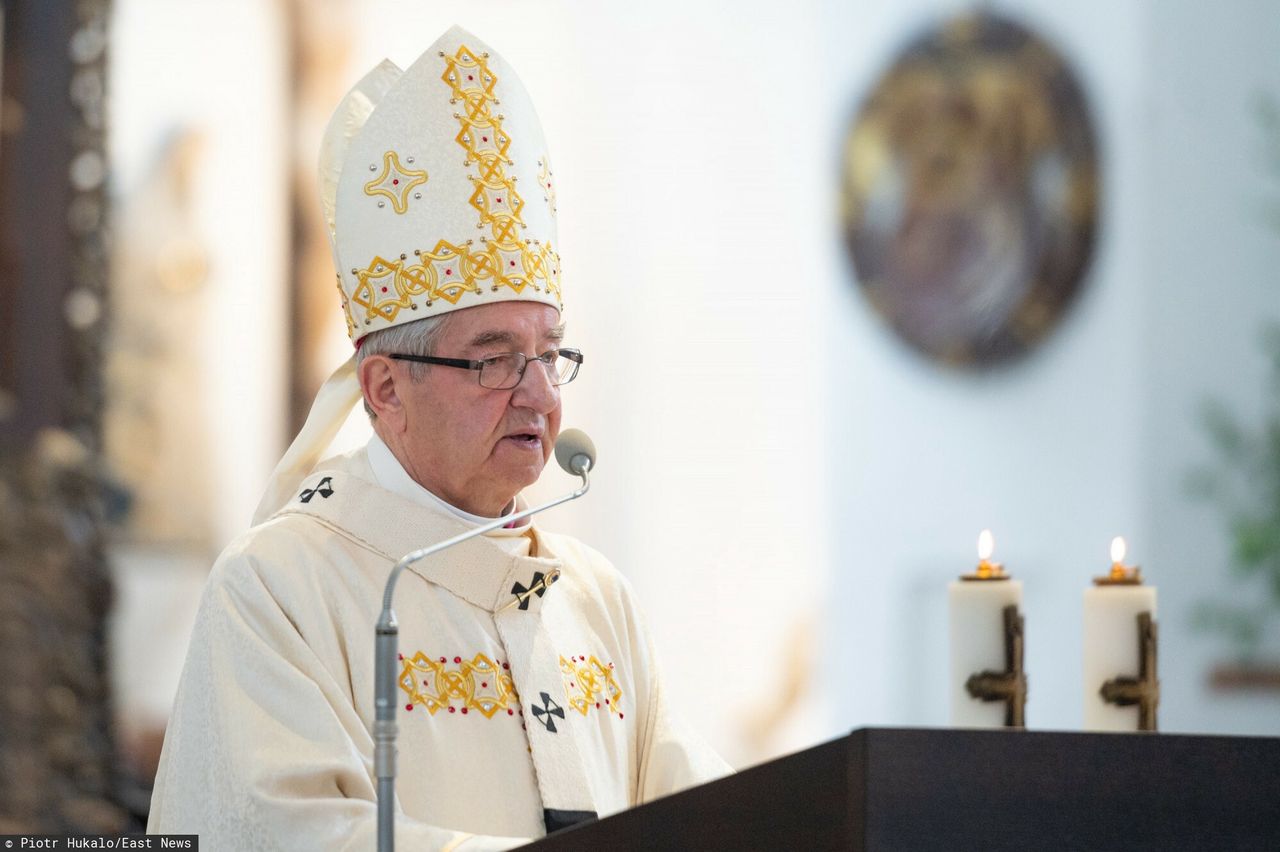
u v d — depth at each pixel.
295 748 7.99
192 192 24.22
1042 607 25.53
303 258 24.44
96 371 19.44
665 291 26.06
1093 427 25.55
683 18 26.12
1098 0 25.62
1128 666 9.80
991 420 25.88
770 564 25.98
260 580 8.63
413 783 8.52
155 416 23.81
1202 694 24.66
